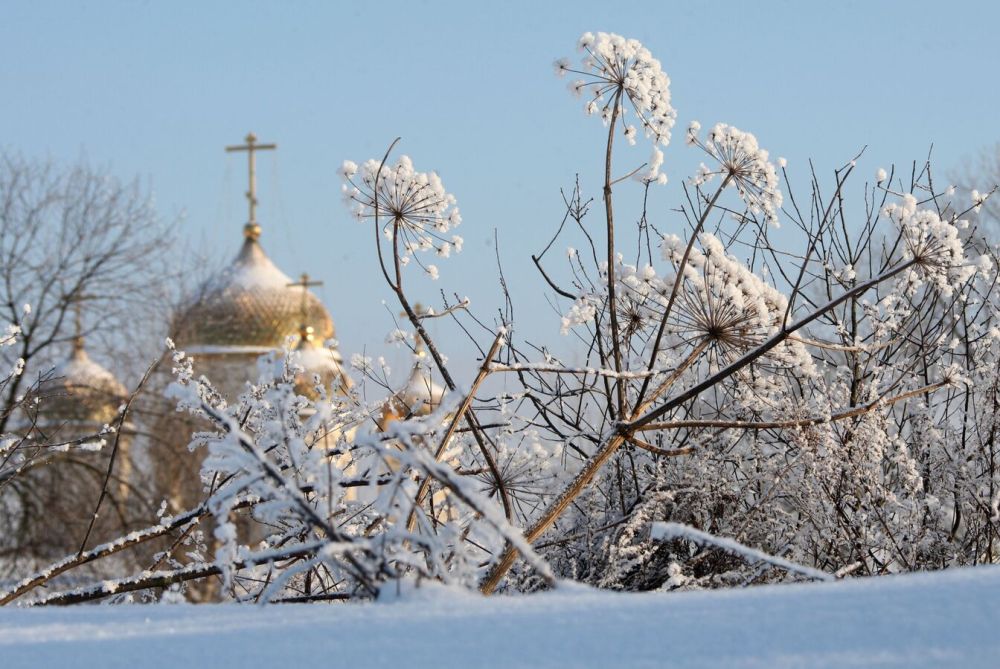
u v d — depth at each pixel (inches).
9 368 1083.9
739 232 311.6
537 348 307.0
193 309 1208.8
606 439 244.8
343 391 294.0
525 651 92.1
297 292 2081.7
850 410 255.8
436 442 262.5
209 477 274.7
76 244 1139.9
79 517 1043.3
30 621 121.1
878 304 300.0
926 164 323.0
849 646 89.4
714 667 86.4
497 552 207.5
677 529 140.9
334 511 253.8
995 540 300.2
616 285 278.7
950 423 296.2
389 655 92.8
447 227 275.6
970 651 86.9
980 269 273.4
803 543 271.7
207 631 105.3
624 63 261.1
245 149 2260.1
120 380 1126.4
